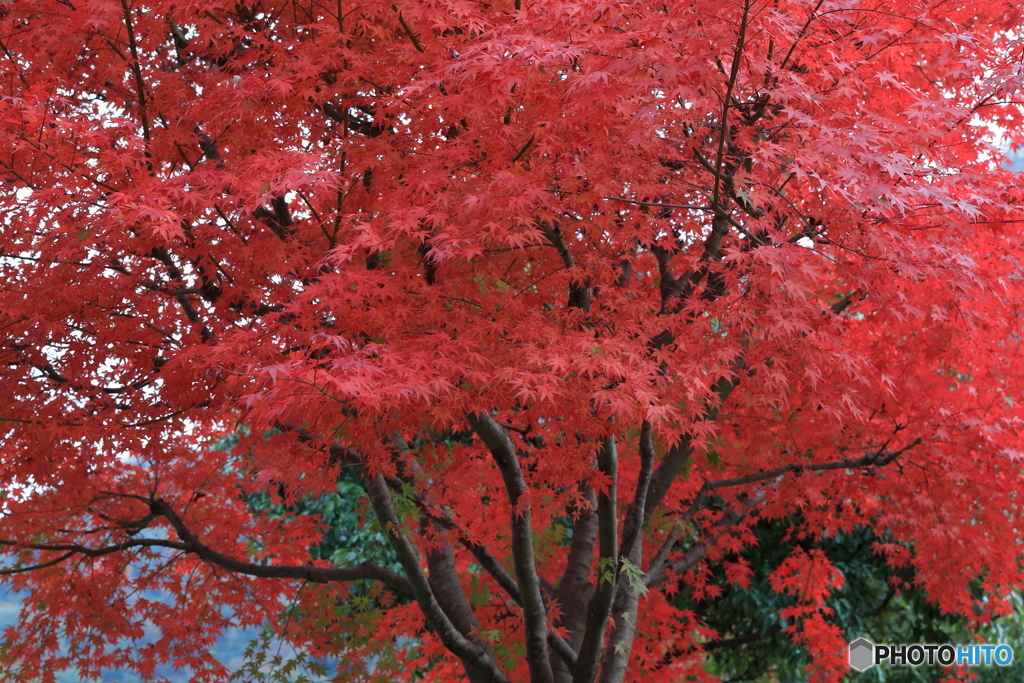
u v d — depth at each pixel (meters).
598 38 3.87
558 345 3.94
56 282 4.62
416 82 4.30
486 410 4.16
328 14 5.27
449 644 5.57
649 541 7.50
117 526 6.76
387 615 7.04
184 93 5.29
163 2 4.84
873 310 5.39
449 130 5.02
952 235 4.22
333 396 3.48
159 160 5.14
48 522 6.84
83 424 4.85
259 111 4.90
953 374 6.96
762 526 10.67
